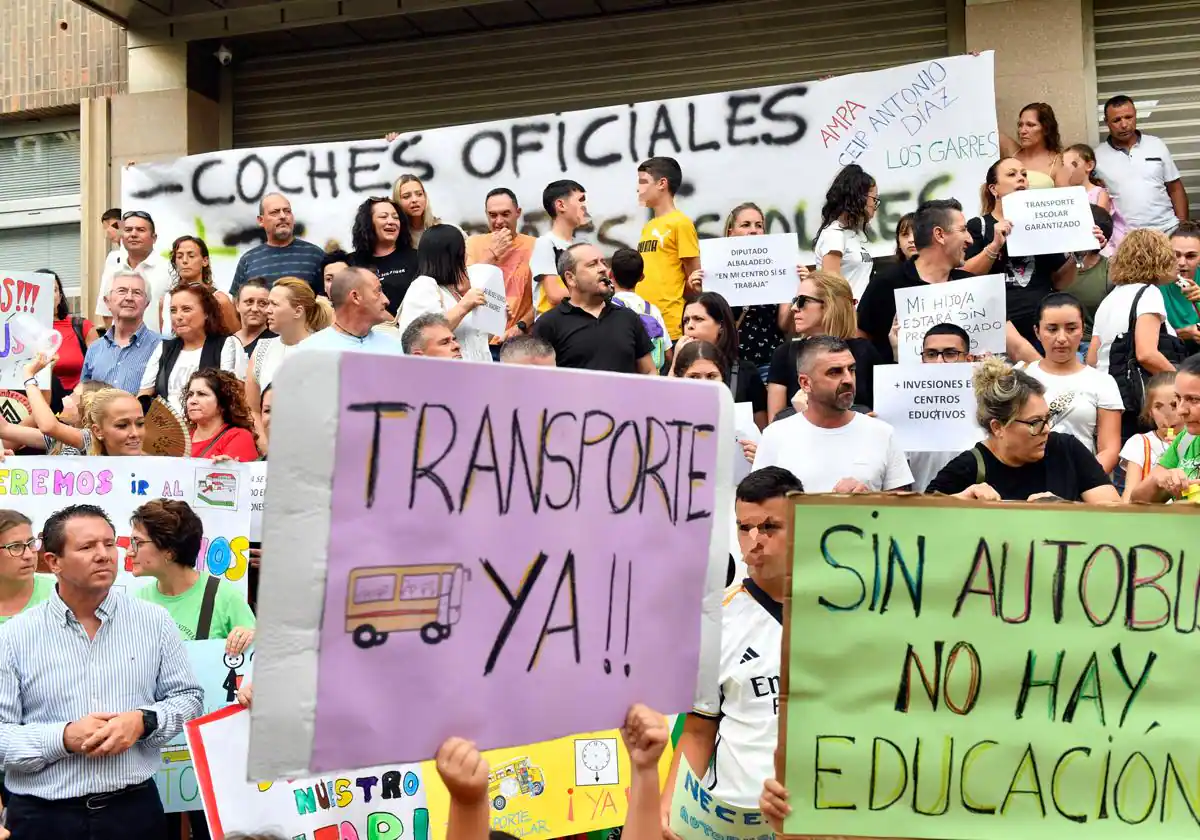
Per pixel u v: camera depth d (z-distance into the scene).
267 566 2.41
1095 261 7.87
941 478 4.79
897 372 6.33
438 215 9.46
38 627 4.61
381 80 11.00
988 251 7.52
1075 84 9.00
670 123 8.95
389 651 2.53
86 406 6.44
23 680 4.55
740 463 6.46
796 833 3.18
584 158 9.14
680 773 4.09
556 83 10.55
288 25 10.80
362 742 2.49
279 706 2.42
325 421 2.46
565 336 7.14
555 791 4.56
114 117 11.31
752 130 8.76
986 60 8.27
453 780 2.55
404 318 7.63
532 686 2.71
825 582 3.24
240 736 4.43
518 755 4.55
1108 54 9.23
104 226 10.65
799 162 8.66
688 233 8.35
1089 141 9.07
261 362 7.69
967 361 6.52
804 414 5.68
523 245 8.78
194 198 9.98
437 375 2.60
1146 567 3.24
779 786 3.19
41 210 11.95
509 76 10.67
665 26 10.29
